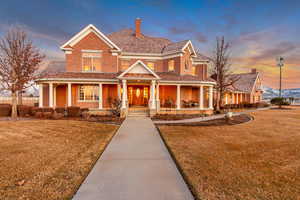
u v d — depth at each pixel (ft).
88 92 58.23
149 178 13.20
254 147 21.52
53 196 10.64
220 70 70.28
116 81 53.98
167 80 55.11
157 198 10.49
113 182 12.48
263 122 43.09
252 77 124.98
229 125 37.93
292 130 32.73
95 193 11.01
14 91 45.19
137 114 50.78
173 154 18.66
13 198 10.40
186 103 63.10
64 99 58.80
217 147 21.39
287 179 13.34
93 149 20.26
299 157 18.16
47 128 32.91
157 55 67.05
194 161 16.74
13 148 20.49
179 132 29.99
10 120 42.91
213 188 11.82
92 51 58.18
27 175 13.47
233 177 13.52
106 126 35.35
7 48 43.86
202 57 74.69
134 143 23.17
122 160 16.98
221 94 71.92
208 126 36.42
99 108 53.21
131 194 10.91
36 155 18.08
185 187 11.92
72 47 57.52
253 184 12.49
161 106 62.18
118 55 62.39
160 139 25.39
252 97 120.26
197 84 57.00
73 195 10.81
